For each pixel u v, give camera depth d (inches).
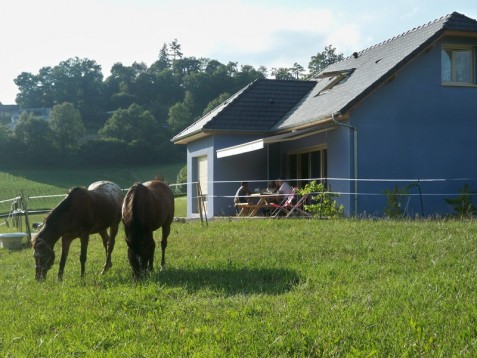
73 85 5231.3
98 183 450.0
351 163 725.3
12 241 621.9
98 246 553.9
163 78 5078.7
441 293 270.5
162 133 3700.8
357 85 780.0
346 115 719.1
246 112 926.4
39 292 321.1
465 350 192.5
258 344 210.8
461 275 311.3
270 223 626.5
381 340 205.6
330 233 509.7
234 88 4188.0
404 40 848.9
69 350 214.8
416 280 301.9
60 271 380.2
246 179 916.6
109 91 5196.9
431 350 195.3
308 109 850.8
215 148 898.1
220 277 343.3
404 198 732.7
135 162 3506.4
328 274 336.8
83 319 259.0
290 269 355.3
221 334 222.1
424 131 748.6
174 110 3804.1
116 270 406.0
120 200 439.2
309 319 236.7
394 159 737.6
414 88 746.2
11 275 417.4
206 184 968.9
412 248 409.7
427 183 742.5
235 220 724.7
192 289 313.0
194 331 229.9
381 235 478.0
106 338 227.1
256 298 281.4
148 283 328.2
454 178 756.0
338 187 750.5
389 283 297.6
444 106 757.3
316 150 826.2
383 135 735.1
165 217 413.1
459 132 761.6
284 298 279.0
